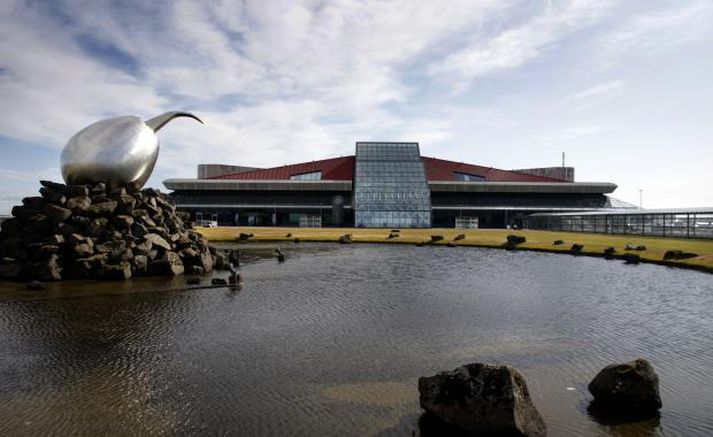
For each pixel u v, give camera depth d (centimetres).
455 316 2003
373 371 1345
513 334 1728
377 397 1168
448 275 3212
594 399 1158
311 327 1820
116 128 3694
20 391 1209
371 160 12494
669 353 1519
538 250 5041
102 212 3353
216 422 1038
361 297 2414
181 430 1003
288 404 1127
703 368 1381
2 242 3167
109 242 3148
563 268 3594
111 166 3569
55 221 3209
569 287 2723
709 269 3325
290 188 12425
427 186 11438
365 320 1931
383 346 1579
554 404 1132
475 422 984
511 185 12225
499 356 1483
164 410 1096
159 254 3306
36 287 2612
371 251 5047
